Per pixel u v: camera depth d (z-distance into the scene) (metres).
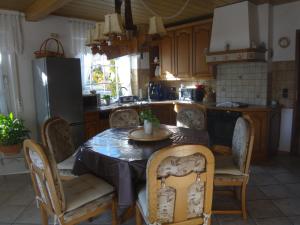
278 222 2.47
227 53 4.14
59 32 4.58
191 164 1.68
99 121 4.48
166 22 5.29
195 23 4.84
